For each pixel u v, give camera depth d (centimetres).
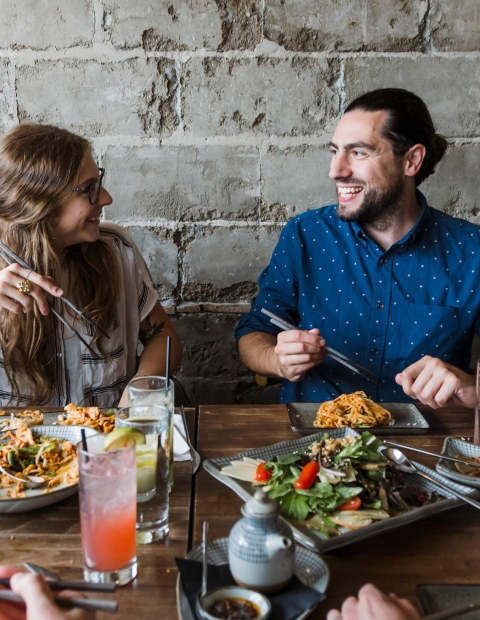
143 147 242
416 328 194
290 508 102
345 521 100
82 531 89
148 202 246
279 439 139
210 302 256
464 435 143
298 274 205
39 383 182
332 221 204
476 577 93
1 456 123
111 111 239
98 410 144
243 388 263
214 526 105
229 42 234
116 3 230
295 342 164
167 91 238
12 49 233
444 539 102
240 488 110
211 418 151
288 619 79
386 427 142
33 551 97
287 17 232
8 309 165
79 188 174
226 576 86
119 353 196
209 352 259
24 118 239
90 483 85
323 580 86
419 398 148
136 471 95
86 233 183
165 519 101
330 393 194
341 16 232
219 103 239
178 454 129
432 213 202
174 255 251
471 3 231
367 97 186
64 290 186
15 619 75
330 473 107
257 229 249
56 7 230
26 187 171
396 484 111
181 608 81
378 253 195
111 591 75
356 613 75
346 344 198
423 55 236
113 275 193
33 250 176
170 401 120
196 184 245
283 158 243
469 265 194
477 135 242
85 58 234
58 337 186
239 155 243
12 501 104
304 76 237
